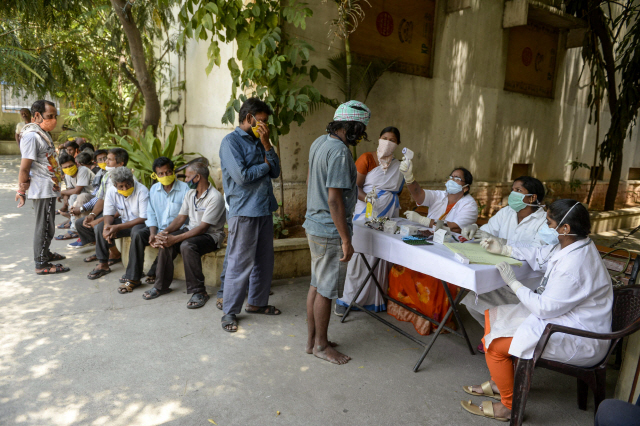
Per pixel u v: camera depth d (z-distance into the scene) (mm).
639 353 2574
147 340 3352
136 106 10648
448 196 3912
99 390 2703
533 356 2381
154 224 4312
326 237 3004
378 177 4059
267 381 2902
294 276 4984
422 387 2930
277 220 5148
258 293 3893
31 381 2754
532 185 3195
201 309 3969
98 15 7891
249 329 3641
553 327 2307
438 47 6652
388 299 4047
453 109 7102
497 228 3568
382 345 3498
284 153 5426
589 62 8297
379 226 3463
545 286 2539
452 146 7254
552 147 9125
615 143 8461
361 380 2975
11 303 3877
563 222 2434
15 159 15219
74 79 8367
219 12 4465
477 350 3484
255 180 3516
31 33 7258
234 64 4984
